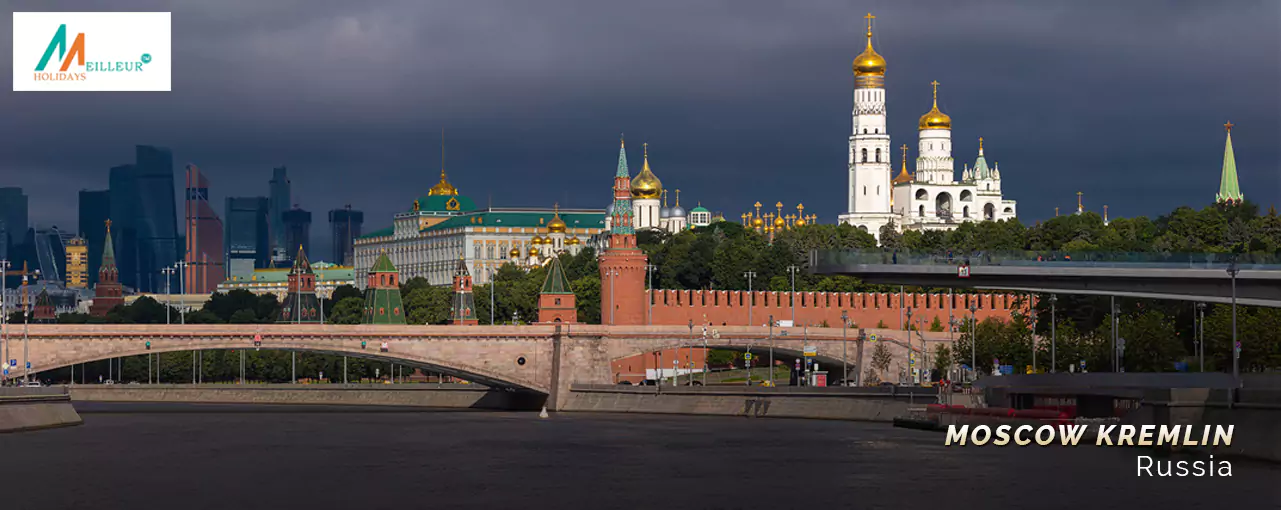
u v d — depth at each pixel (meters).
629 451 190.25
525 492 153.62
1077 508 137.25
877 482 155.25
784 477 161.25
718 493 151.38
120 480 162.88
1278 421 154.25
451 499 149.38
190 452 192.00
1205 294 174.12
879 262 177.00
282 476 166.75
